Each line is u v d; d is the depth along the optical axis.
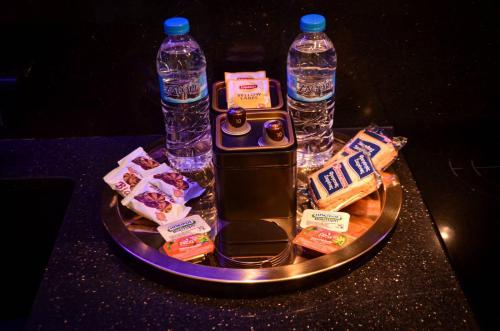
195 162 1.20
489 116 1.27
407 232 1.02
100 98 1.24
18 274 1.30
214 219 1.06
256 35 1.16
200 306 0.89
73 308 0.89
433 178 1.19
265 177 0.99
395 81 1.23
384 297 0.89
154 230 1.02
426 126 1.29
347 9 1.13
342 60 1.20
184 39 1.16
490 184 1.17
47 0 1.11
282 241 0.99
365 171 1.06
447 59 1.20
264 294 0.90
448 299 0.89
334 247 0.95
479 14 1.14
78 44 1.16
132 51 1.17
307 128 1.26
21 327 1.28
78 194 1.13
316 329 0.85
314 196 1.07
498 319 0.92
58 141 1.28
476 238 1.05
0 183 1.18
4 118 1.21
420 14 1.14
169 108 1.24
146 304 0.89
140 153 1.17
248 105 1.11
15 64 1.17
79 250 1.00
